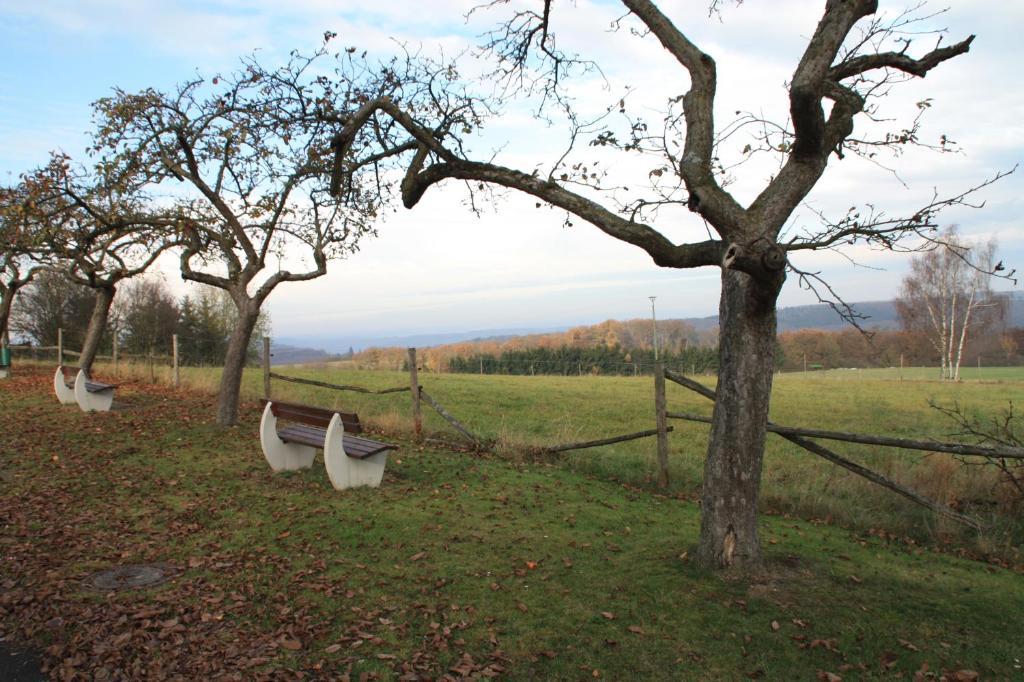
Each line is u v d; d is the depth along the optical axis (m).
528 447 10.45
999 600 4.89
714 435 5.10
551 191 5.16
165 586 4.86
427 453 10.24
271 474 8.48
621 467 9.80
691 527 6.71
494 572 5.24
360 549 5.73
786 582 4.92
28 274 20.20
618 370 66.75
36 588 4.77
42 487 7.55
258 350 43.66
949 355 54.06
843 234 4.71
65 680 3.64
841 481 8.72
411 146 6.59
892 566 5.58
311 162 8.12
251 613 4.45
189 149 10.21
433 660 3.90
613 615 4.46
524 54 7.00
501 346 71.00
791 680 3.74
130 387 16.89
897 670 3.85
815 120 4.30
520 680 3.72
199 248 11.70
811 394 30.25
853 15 4.20
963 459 8.26
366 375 32.38
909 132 5.23
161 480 8.05
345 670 3.76
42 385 17.42
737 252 3.98
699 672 3.81
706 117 4.83
